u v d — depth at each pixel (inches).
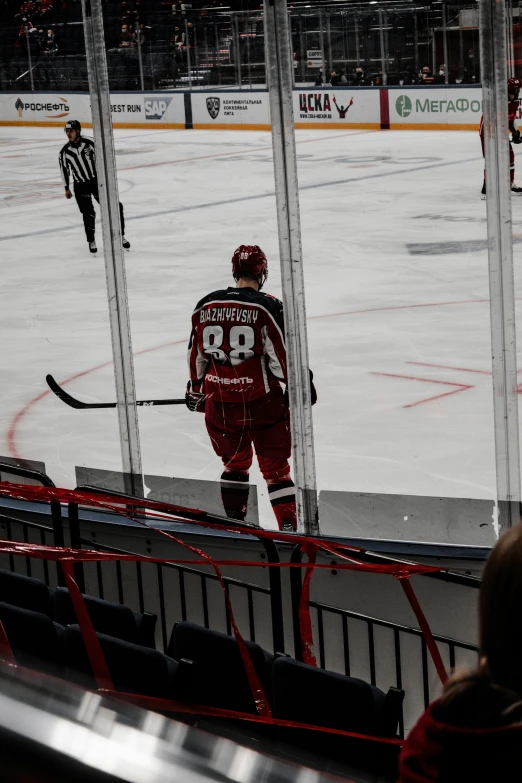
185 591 411.2
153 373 771.4
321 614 366.6
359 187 1676.9
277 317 464.1
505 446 370.9
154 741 67.7
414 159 1967.3
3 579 361.1
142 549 413.7
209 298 473.7
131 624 319.0
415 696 378.3
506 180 348.2
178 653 305.7
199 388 490.6
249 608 369.4
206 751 68.1
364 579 375.9
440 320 885.8
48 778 65.6
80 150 1253.1
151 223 1478.8
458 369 741.9
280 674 268.8
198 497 445.7
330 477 550.3
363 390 702.5
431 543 380.2
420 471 551.5
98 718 68.7
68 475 581.9
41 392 739.4
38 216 1603.1
